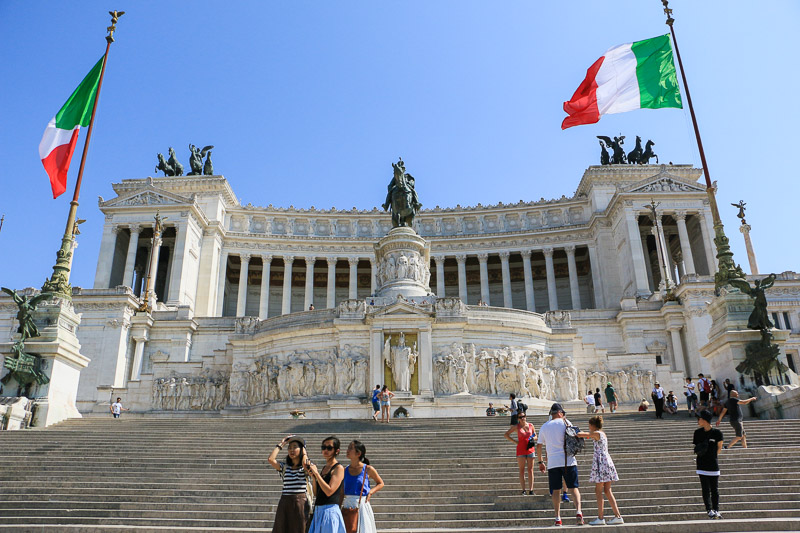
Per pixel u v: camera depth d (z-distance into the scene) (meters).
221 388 42.53
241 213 84.12
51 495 15.96
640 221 76.12
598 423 13.27
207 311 75.19
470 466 18.23
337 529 9.09
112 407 37.84
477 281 89.38
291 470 10.02
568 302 86.31
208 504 15.33
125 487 16.81
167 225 74.00
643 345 57.22
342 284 89.88
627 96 32.53
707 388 26.89
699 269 75.38
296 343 40.72
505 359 39.50
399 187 48.50
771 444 19.59
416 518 14.50
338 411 37.16
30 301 26.83
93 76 31.91
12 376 25.95
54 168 30.67
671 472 16.72
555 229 80.69
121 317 56.38
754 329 26.67
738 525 12.46
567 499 14.80
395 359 38.09
